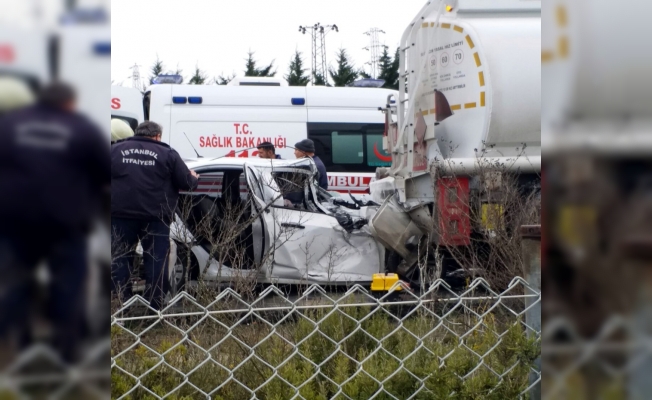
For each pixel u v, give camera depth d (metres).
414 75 9.34
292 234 6.86
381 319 3.47
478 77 8.63
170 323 2.93
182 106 13.21
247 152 13.30
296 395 3.01
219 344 2.95
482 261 5.74
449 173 7.94
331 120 13.69
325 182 9.92
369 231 7.75
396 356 3.24
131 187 6.54
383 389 3.07
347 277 7.57
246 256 7.30
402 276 7.58
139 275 6.56
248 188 7.53
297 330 3.39
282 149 13.48
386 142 10.98
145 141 6.67
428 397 3.05
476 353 3.13
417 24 9.29
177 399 2.97
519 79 8.64
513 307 3.34
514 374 3.13
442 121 8.97
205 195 7.91
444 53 8.98
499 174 7.15
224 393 3.10
